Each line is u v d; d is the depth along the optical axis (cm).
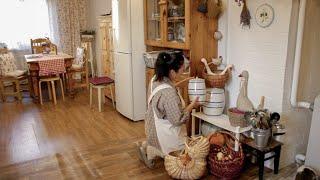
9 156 267
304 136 250
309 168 205
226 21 270
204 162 216
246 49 248
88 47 621
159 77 224
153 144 238
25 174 233
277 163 229
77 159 259
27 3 584
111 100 464
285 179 223
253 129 216
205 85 264
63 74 496
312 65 237
